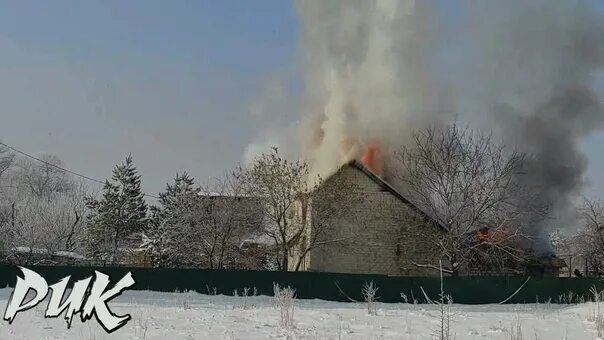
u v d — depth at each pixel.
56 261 52.81
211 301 27.05
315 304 27.11
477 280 30.98
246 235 46.75
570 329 17.78
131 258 59.06
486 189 39.38
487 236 39.09
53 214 56.19
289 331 16.39
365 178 42.66
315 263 41.69
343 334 16.05
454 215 38.75
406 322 18.78
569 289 31.48
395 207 42.06
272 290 32.47
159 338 15.09
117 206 69.69
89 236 64.44
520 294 31.14
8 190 64.25
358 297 30.92
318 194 42.00
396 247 41.66
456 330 17.25
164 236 53.31
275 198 42.84
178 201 54.53
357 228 42.12
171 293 32.09
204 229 47.44
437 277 30.97
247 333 15.95
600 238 49.12
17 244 53.00
